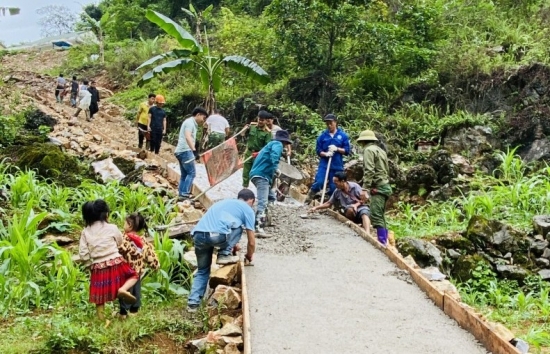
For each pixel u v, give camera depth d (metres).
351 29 18.42
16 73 33.12
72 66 35.56
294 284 7.15
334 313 6.32
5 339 6.13
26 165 11.95
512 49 17.97
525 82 16.03
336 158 10.84
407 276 7.48
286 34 19.09
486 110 16.33
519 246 10.20
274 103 18.09
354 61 19.34
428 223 11.49
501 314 8.48
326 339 5.70
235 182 12.32
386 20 19.95
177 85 23.88
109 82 30.55
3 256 7.59
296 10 18.66
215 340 5.97
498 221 10.41
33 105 20.08
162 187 11.80
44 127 16.34
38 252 7.45
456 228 10.95
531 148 14.73
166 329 6.57
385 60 18.59
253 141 10.46
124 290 6.46
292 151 15.52
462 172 13.51
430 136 15.69
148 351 6.19
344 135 10.90
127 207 10.16
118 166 13.17
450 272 9.98
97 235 6.62
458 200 12.05
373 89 18.47
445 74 17.64
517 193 11.69
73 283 7.18
